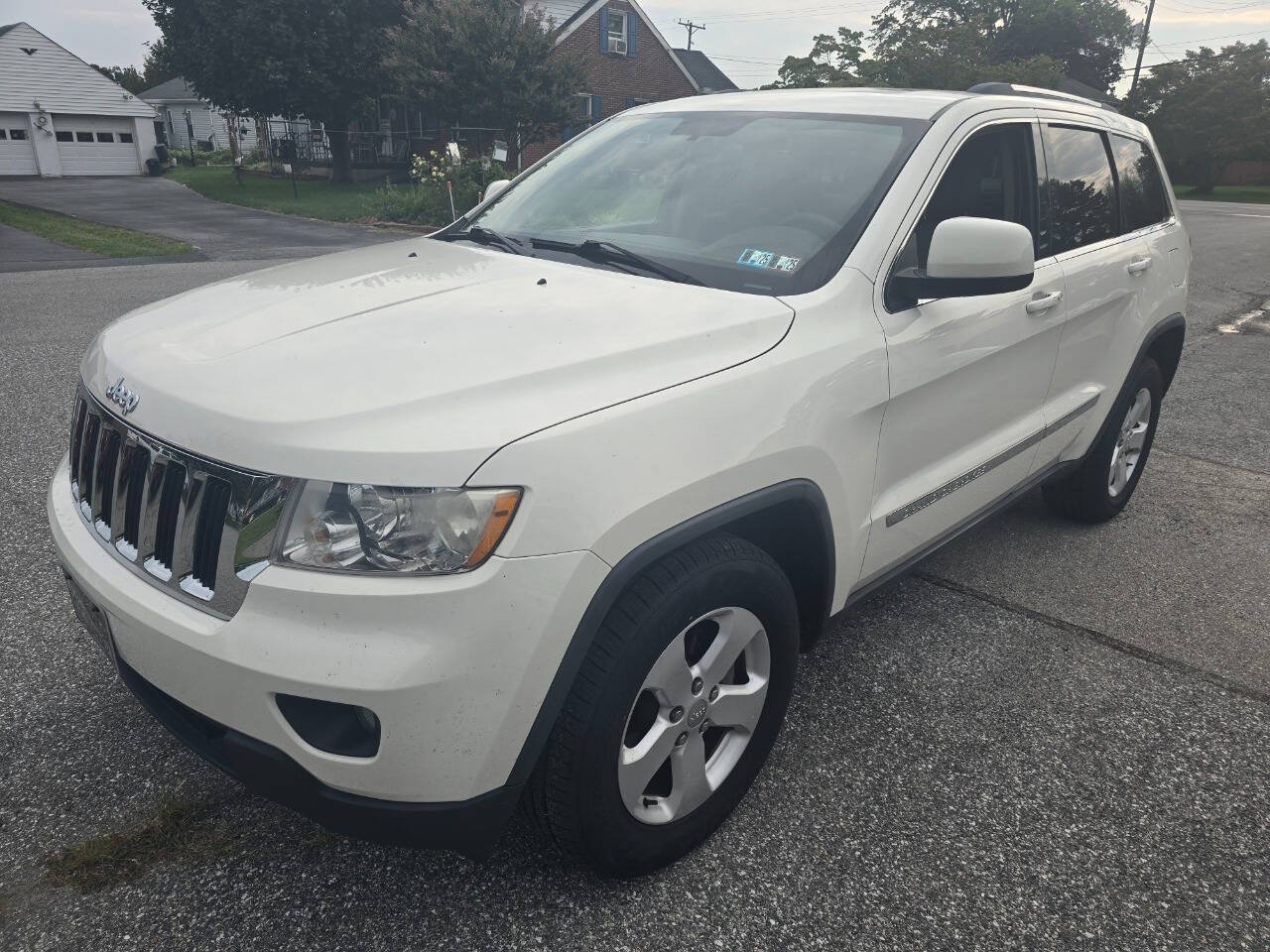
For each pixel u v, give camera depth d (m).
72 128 40.50
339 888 2.16
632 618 1.90
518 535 1.70
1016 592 3.84
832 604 2.58
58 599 3.40
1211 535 4.49
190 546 1.84
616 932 2.07
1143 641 3.48
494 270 2.64
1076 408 3.73
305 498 1.69
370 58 30.62
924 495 2.82
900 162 2.78
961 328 2.79
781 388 2.19
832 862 2.31
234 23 29.61
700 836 2.29
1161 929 2.15
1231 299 11.78
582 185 3.24
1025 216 3.27
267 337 2.11
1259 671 3.30
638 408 1.91
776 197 2.80
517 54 26.19
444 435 1.71
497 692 1.73
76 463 2.39
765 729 2.40
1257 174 59.31
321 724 1.75
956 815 2.50
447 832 1.82
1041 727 2.92
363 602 1.66
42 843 2.27
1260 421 6.46
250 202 26.95
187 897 2.12
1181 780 2.69
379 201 24.05
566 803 1.93
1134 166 4.23
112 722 2.73
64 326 8.04
